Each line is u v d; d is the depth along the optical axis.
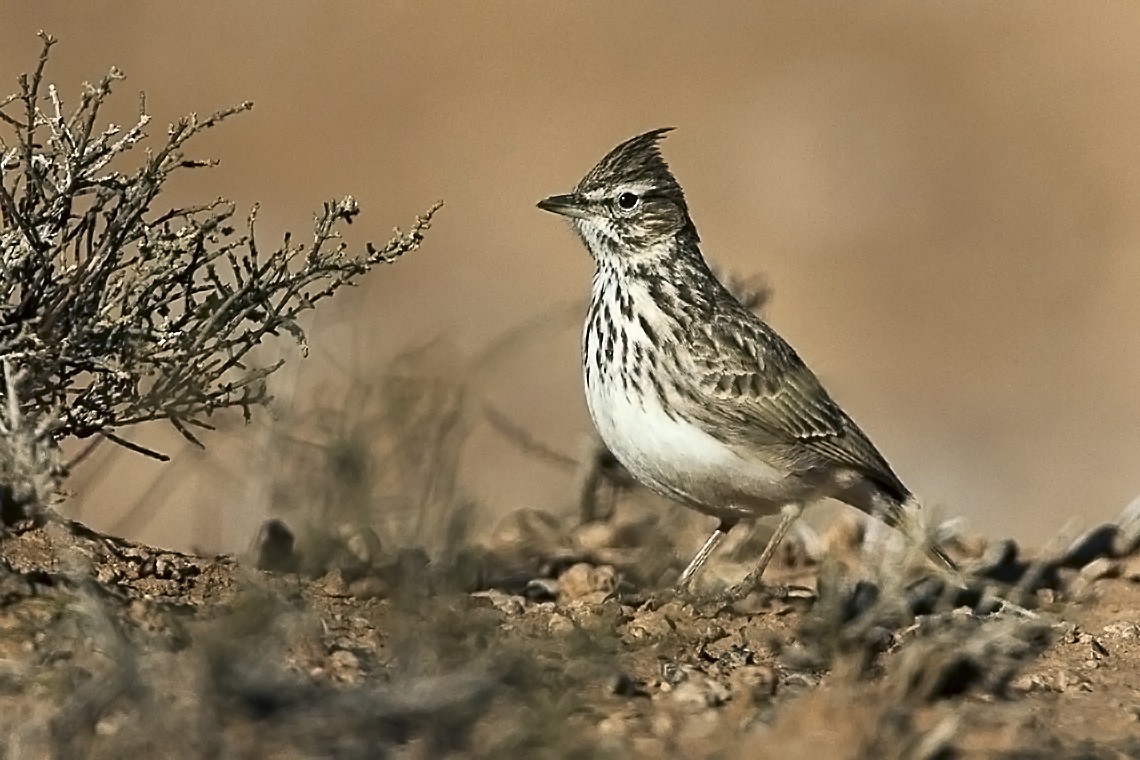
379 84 33.91
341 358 16.23
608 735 8.50
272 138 32.25
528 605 10.99
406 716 7.99
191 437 10.79
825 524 14.98
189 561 10.55
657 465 12.25
